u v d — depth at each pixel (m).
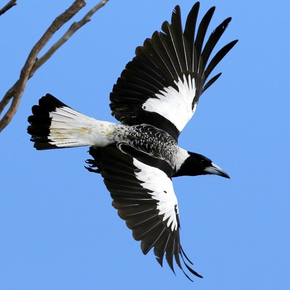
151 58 12.98
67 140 11.13
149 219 10.92
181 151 12.68
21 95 7.66
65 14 7.93
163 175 11.58
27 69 7.67
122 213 10.70
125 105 12.38
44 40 7.80
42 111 11.17
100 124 11.37
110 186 10.88
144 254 10.52
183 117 12.88
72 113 11.26
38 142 11.03
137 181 11.12
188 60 13.50
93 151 11.38
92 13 8.07
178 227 11.42
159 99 12.75
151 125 12.23
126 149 11.41
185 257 11.30
